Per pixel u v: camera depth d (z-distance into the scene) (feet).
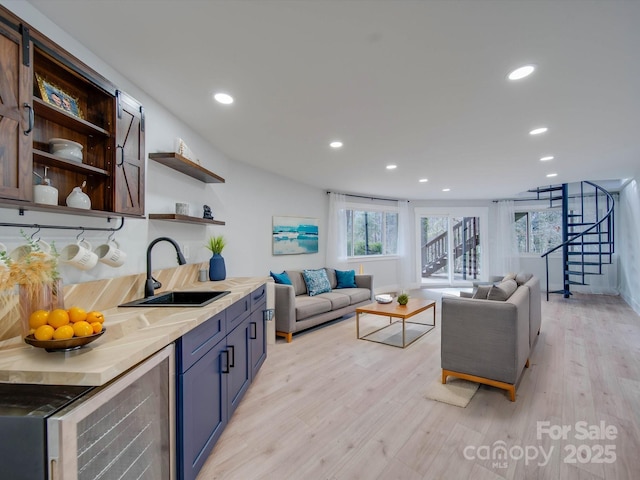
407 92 6.95
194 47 5.42
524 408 7.36
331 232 19.30
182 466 4.50
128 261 6.59
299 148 11.14
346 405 7.52
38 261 3.91
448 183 17.85
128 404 3.80
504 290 8.70
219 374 5.98
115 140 5.39
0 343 3.82
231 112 8.07
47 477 2.72
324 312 13.80
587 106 7.66
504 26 4.79
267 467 5.51
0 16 3.50
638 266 16.70
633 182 16.98
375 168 14.11
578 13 4.49
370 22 4.71
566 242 19.98
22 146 3.71
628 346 11.53
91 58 5.57
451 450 5.93
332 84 6.64
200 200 9.96
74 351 3.54
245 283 8.95
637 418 6.91
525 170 14.62
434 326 14.25
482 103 7.48
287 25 4.81
